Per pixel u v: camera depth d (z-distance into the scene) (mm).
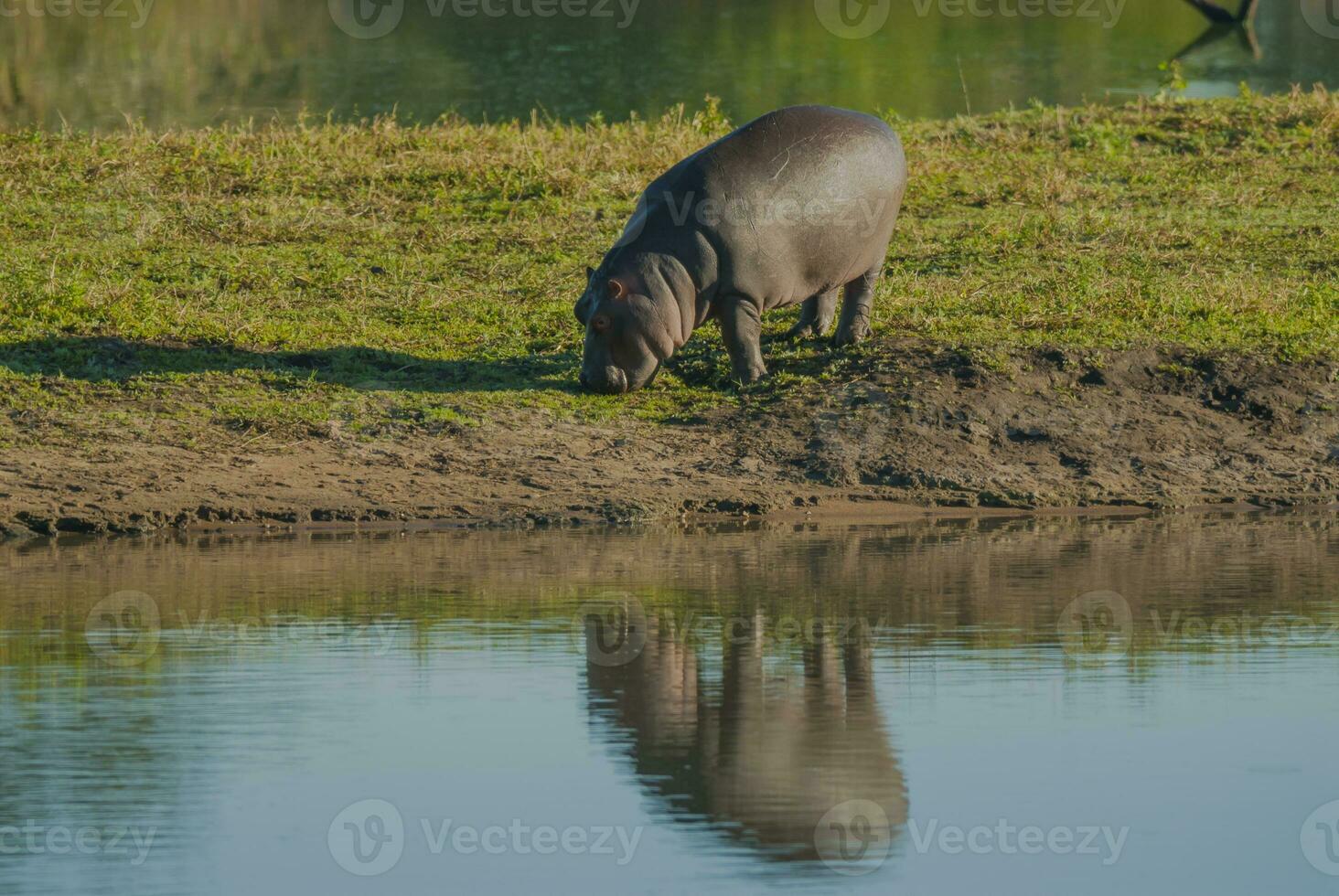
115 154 73312
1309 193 74375
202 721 27312
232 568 38156
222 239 64812
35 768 25281
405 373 52656
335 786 24734
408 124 94000
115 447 46688
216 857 22609
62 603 34562
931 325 55406
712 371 52906
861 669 30438
